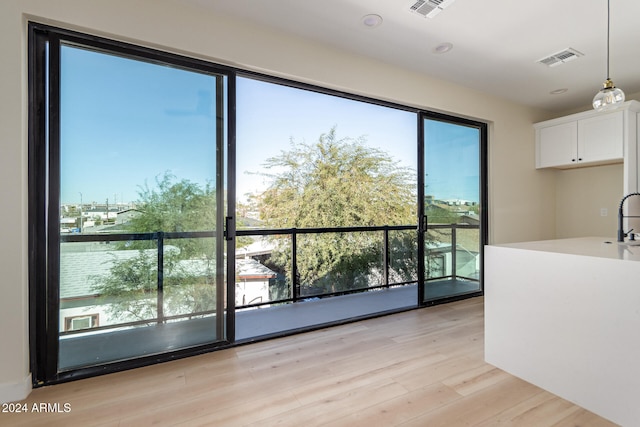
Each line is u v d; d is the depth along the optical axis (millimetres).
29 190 1888
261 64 2484
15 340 1778
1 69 1749
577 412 1678
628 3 2168
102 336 2119
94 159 2068
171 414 1665
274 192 3738
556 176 4629
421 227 3539
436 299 3662
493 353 2189
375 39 2678
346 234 4191
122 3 2033
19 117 1790
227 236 2477
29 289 1894
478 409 1694
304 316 3229
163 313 2293
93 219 2076
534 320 1949
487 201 4047
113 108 2117
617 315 1586
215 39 2312
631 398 1535
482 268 4059
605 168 4129
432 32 2568
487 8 2250
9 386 1765
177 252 2326
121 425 1577
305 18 2385
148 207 2232
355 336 2711
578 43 2725
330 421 1600
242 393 1855
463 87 3674
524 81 3535
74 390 1895
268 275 3719
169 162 2287
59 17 1876
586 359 1702
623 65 3125
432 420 1602
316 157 4016
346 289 4195
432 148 3615
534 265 1949
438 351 2406
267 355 2359
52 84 1941
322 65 2758
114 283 2148
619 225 2381
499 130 4016
